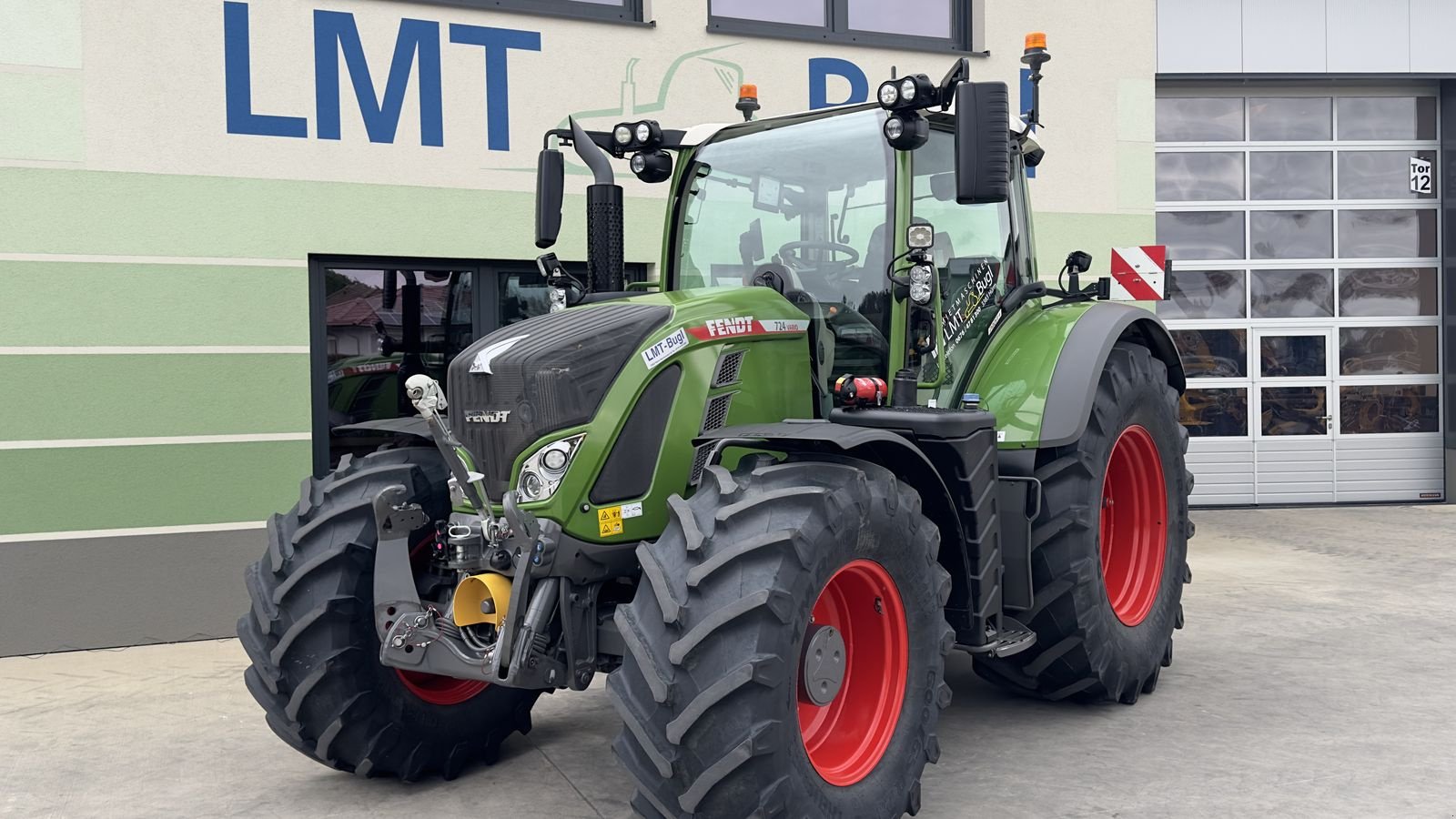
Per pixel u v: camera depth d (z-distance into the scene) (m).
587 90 6.26
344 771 3.56
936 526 3.30
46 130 5.23
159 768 3.75
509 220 6.11
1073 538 3.94
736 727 2.65
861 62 6.95
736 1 6.73
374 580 3.34
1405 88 9.70
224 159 5.53
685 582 2.74
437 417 3.06
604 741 4.02
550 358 3.04
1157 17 9.35
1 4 5.14
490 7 6.03
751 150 3.96
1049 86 7.58
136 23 5.36
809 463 3.00
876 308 3.63
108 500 5.38
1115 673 4.08
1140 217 7.84
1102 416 4.08
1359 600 5.95
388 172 5.84
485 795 3.50
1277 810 3.20
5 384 5.20
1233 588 6.29
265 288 5.62
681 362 3.22
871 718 3.12
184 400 5.50
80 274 5.31
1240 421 9.71
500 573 3.06
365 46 5.77
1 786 3.58
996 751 3.76
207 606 5.55
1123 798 3.31
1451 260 9.61
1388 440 9.77
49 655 5.25
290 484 5.70
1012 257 4.34
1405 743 3.74
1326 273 9.74
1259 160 9.69
